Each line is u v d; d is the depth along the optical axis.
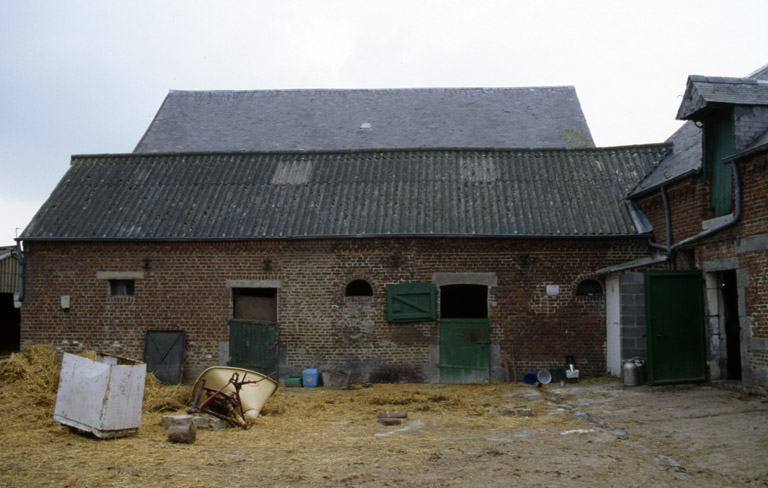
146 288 16.55
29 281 16.78
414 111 26.42
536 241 16.00
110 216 16.95
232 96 27.62
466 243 16.08
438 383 15.84
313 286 16.25
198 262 16.50
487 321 15.95
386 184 17.48
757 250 11.86
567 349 15.81
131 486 6.80
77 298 16.64
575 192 16.86
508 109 26.39
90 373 9.24
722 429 9.45
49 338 16.62
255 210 16.94
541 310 15.91
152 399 12.15
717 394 12.30
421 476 7.26
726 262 12.86
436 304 16.02
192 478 7.13
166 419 10.07
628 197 16.22
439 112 26.31
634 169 17.34
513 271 16.00
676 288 13.91
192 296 16.45
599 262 15.89
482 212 16.41
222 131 25.52
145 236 16.30
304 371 15.84
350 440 9.33
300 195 17.31
